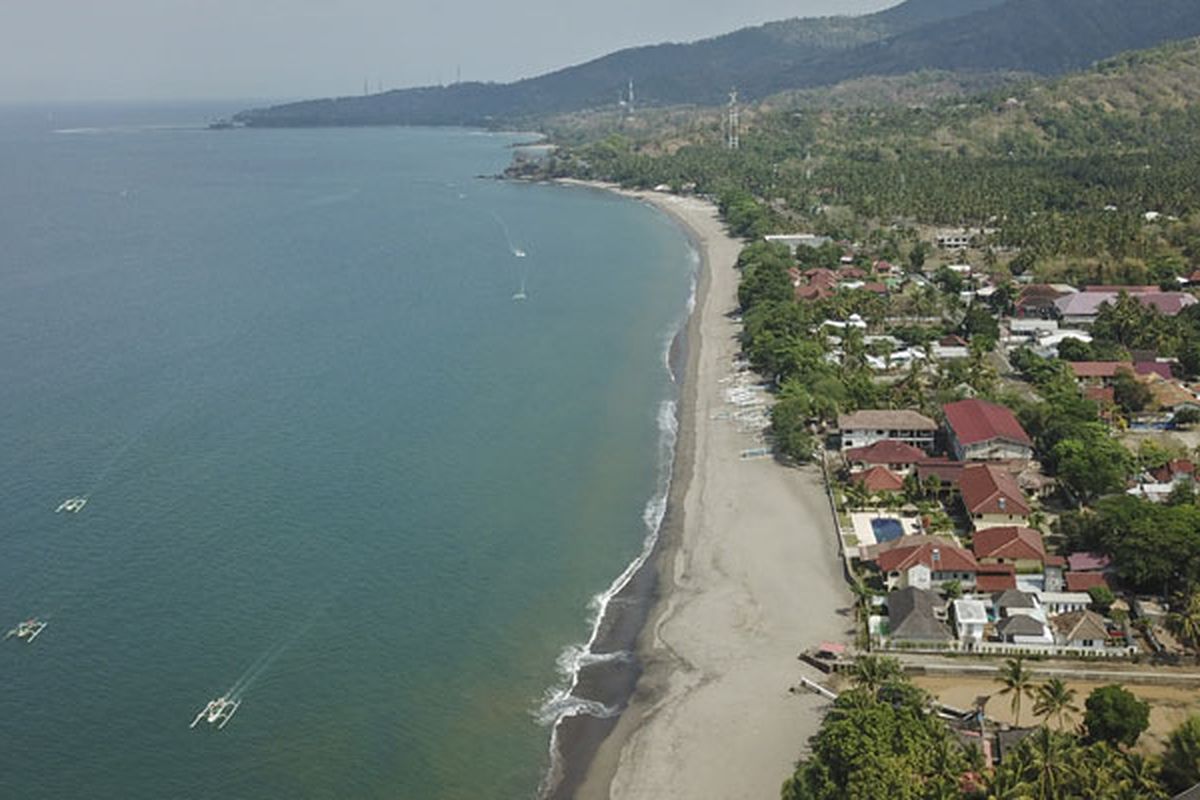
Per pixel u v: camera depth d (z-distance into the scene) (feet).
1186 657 363.35
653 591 426.51
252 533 466.70
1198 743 293.64
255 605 409.69
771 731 337.52
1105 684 354.33
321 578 431.02
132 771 318.04
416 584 428.97
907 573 410.11
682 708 351.05
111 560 440.86
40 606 404.98
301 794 310.45
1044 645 368.89
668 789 313.94
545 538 470.80
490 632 397.19
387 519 484.33
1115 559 406.41
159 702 350.23
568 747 334.24
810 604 410.52
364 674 369.09
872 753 280.72
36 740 330.34
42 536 460.14
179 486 513.04
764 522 481.46
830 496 504.02
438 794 312.91
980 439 515.91
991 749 317.83
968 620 374.22
